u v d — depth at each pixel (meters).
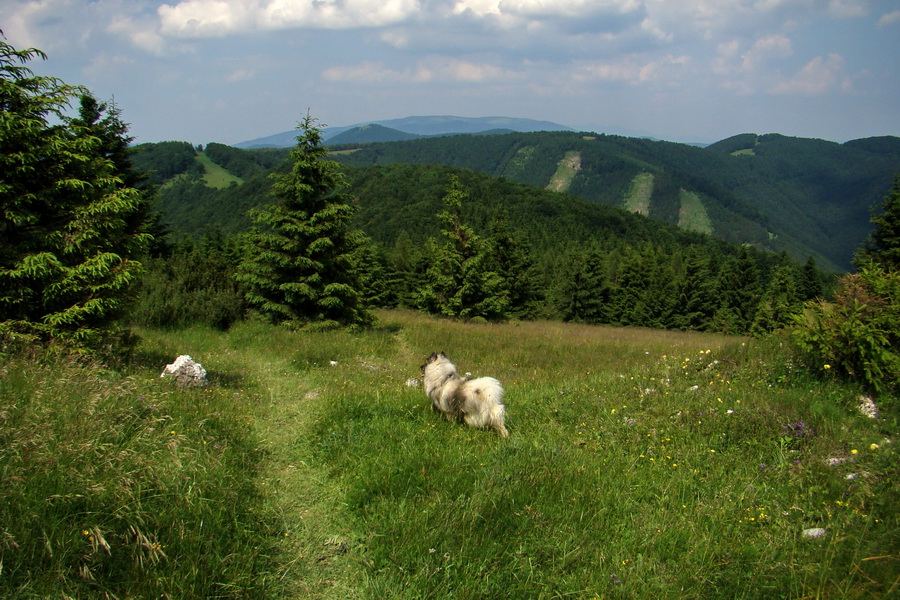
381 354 13.53
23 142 6.81
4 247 6.67
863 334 5.87
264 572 3.30
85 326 7.17
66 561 2.83
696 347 15.05
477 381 6.32
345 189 16.52
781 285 44.28
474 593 3.07
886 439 4.79
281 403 7.88
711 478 4.52
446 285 28.12
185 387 7.10
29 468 3.26
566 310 50.81
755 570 3.15
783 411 5.55
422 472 4.64
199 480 3.93
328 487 4.79
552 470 4.55
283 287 15.43
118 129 22.53
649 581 3.13
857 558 3.14
